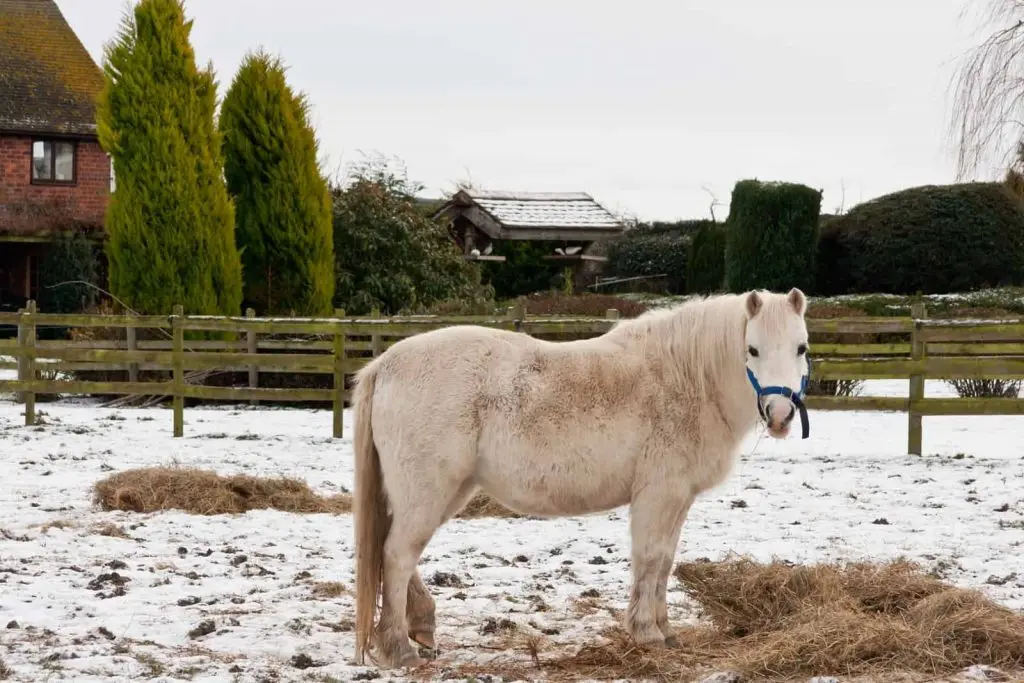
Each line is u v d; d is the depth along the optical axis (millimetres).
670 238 37875
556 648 6395
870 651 5969
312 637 6539
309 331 15523
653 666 5941
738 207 29938
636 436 6180
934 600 6387
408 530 6121
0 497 10602
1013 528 9539
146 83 21594
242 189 23188
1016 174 25641
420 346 6281
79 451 13547
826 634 6082
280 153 22953
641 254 37188
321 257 23391
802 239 29672
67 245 29906
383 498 6293
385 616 6137
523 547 9000
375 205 26078
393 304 25750
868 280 30641
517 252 35094
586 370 6211
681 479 6230
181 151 21609
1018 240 30438
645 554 6238
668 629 6438
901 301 26656
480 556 8695
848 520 9891
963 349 14516
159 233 21484
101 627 6398
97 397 21422
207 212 21812
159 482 10500
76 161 32844
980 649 6027
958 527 9562
